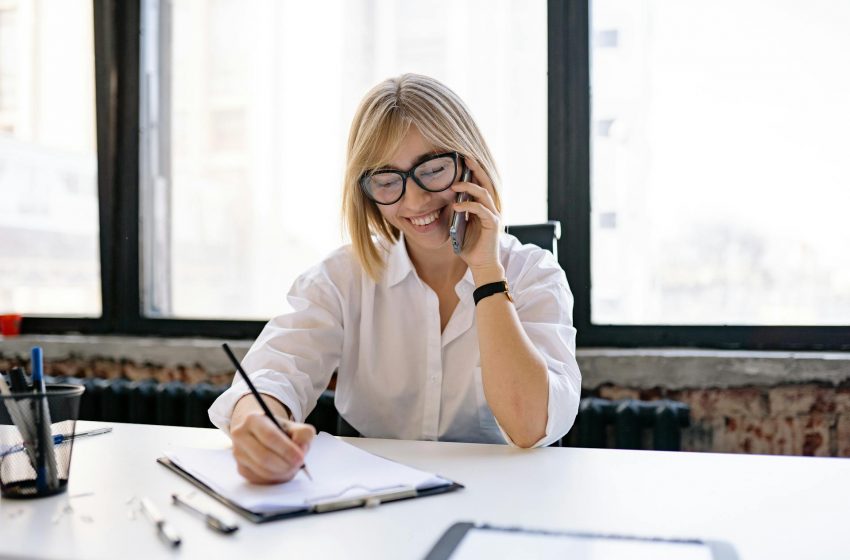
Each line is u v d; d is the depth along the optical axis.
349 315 1.41
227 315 2.41
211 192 2.41
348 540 0.69
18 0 2.56
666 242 2.05
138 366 2.30
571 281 2.11
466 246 1.22
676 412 1.81
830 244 1.93
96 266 2.53
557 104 2.12
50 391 0.93
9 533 0.72
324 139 2.27
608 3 2.10
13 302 2.61
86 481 0.91
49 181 2.55
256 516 0.75
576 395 1.16
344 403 1.44
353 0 2.24
